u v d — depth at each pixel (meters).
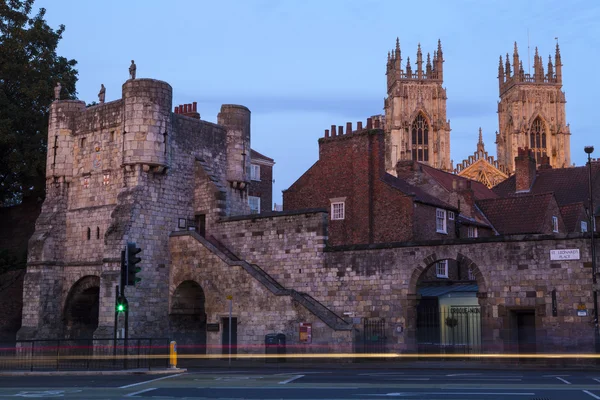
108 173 53.16
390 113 165.25
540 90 167.00
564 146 166.12
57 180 56.09
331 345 43.41
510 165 166.38
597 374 32.00
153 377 30.98
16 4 65.44
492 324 41.72
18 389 24.75
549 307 40.25
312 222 48.88
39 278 53.62
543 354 39.94
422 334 51.06
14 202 88.25
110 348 47.50
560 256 40.31
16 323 58.44
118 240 49.53
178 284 51.41
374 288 45.72
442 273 59.38
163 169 51.78
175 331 51.81
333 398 20.55
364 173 58.84
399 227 56.22
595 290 38.97
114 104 53.44
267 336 44.81
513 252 41.62
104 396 21.94
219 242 53.19
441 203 60.88
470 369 37.06
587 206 76.25
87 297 54.78
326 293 47.50
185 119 55.00
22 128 63.06
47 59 65.31
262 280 47.06
